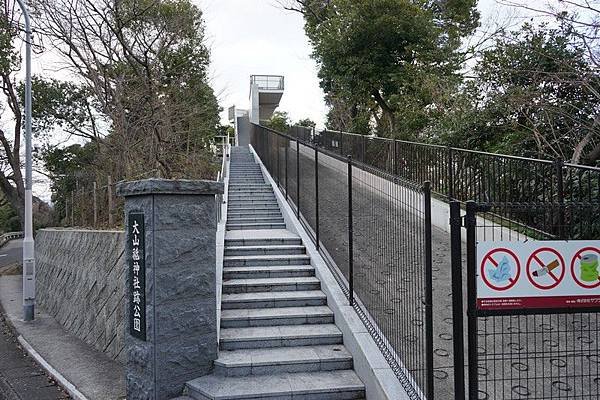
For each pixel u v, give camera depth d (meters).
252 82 34.91
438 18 18.89
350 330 5.40
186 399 4.97
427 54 16.16
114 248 8.51
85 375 6.66
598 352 4.56
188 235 5.41
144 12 13.02
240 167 17.44
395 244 5.07
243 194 12.94
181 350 5.17
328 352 5.45
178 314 5.20
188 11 16.05
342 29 17.06
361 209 6.55
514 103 9.70
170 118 14.03
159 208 5.19
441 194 9.66
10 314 12.07
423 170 10.79
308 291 7.05
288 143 11.70
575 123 8.91
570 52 9.82
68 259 11.77
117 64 13.34
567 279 3.31
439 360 4.56
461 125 11.66
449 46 16.77
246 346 5.67
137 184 5.27
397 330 4.71
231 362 5.21
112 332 7.89
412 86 15.28
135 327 5.33
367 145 15.23
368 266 5.96
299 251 8.41
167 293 5.15
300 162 10.50
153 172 12.31
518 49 10.85
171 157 13.84
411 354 4.47
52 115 24.11
